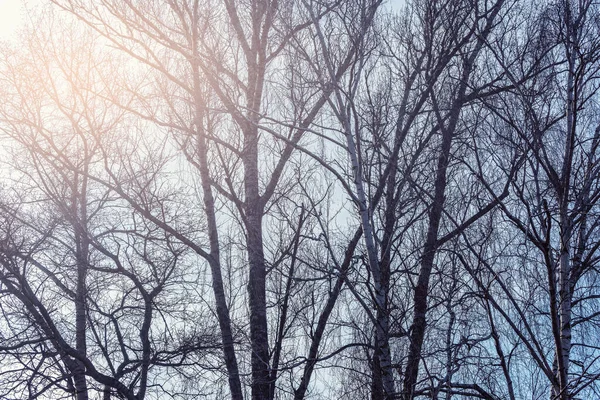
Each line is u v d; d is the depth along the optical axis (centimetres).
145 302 1252
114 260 1224
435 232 1104
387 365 999
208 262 1273
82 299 1277
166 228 1210
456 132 1114
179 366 1294
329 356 1009
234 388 1185
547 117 911
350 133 1061
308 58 1114
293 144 1041
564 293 900
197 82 1285
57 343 1177
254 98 1325
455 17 1148
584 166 916
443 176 1118
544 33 1019
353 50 1154
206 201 1298
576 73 884
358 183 1046
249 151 1319
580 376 848
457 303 978
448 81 1159
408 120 1126
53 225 1282
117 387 1151
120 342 1243
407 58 1178
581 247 933
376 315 1054
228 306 1296
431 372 1022
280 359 1206
